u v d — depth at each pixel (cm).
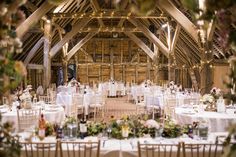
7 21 164
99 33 1900
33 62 1548
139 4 156
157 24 1577
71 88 1296
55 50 1367
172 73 1473
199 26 185
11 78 176
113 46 1911
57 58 1862
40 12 868
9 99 180
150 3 154
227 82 162
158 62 1770
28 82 1436
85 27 1672
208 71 916
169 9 903
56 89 1500
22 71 174
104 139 387
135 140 383
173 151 339
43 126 394
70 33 1380
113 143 371
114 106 1330
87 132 405
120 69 1916
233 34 152
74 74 1895
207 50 895
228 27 154
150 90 1277
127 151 343
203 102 721
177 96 930
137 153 342
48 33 1233
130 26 1828
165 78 1888
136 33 1883
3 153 164
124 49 1916
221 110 635
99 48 1911
